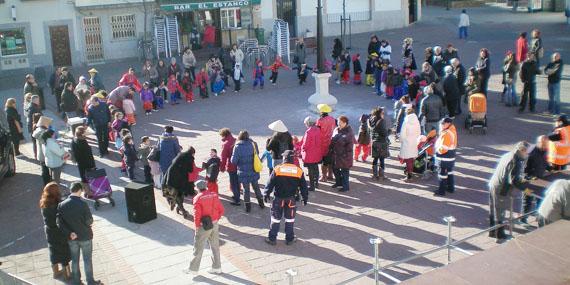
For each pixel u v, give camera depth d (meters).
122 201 14.34
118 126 17.36
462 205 13.20
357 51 33.59
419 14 42.50
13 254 11.96
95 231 12.73
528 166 11.88
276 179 11.41
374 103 22.38
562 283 6.32
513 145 16.97
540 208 9.67
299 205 13.57
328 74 21.38
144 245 12.00
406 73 22.11
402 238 11.75
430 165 14.92
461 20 34.94
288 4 37.78
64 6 32.25
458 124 19.03
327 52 33.66
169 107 23.52
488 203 13.24
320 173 15.70
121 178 15.97
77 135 14.25
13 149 16.69
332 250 11.39
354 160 16.30
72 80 23.12
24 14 31.62
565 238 7.20
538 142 11.81
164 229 12.70
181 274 10.75
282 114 21.61
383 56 25.58
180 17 35.16
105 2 32.66
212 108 23.05
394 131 18.00
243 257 11.27
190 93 24.19
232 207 13.65
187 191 13.16
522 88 21.52
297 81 27.22
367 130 15.66
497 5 49.03
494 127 18.66
